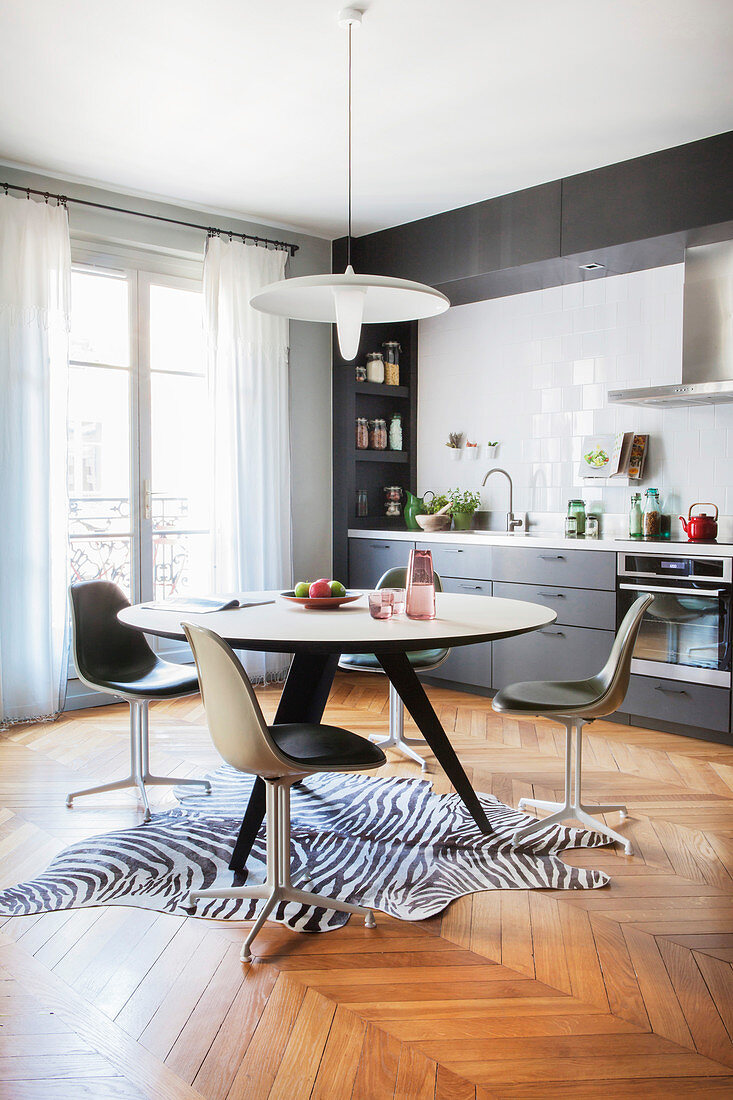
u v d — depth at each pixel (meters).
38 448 4.07
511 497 4.93
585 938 2.12
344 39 2.96
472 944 2.10
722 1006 1.83
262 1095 1.57
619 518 4.62
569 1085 1.59
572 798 2.95
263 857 2.60
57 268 4.10
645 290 4.48
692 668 3.84
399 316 3.11
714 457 4.25
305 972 1.98
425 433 5.62
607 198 4.07
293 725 2.38
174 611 2.78
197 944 2.11
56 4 2.74
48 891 2.37
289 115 3.57
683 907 2.28
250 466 4.89
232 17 2.82
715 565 3.71
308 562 5.43
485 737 3.91
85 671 2.97
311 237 5.30
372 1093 1.57
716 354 4.04
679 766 3.49
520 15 2.79
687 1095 1.56
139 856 2.59
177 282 4.80
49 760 3.53
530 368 5.01
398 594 2.78
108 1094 1.57
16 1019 1.79
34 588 4.09
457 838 2.72
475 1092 1.57
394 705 3.66
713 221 3.72
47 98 3.43
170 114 3.57
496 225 4.52
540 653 4.39
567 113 3.52
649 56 3.06
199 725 4.08
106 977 1.96
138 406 4.66
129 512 4.66
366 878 2.46
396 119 3.59
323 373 5.45
